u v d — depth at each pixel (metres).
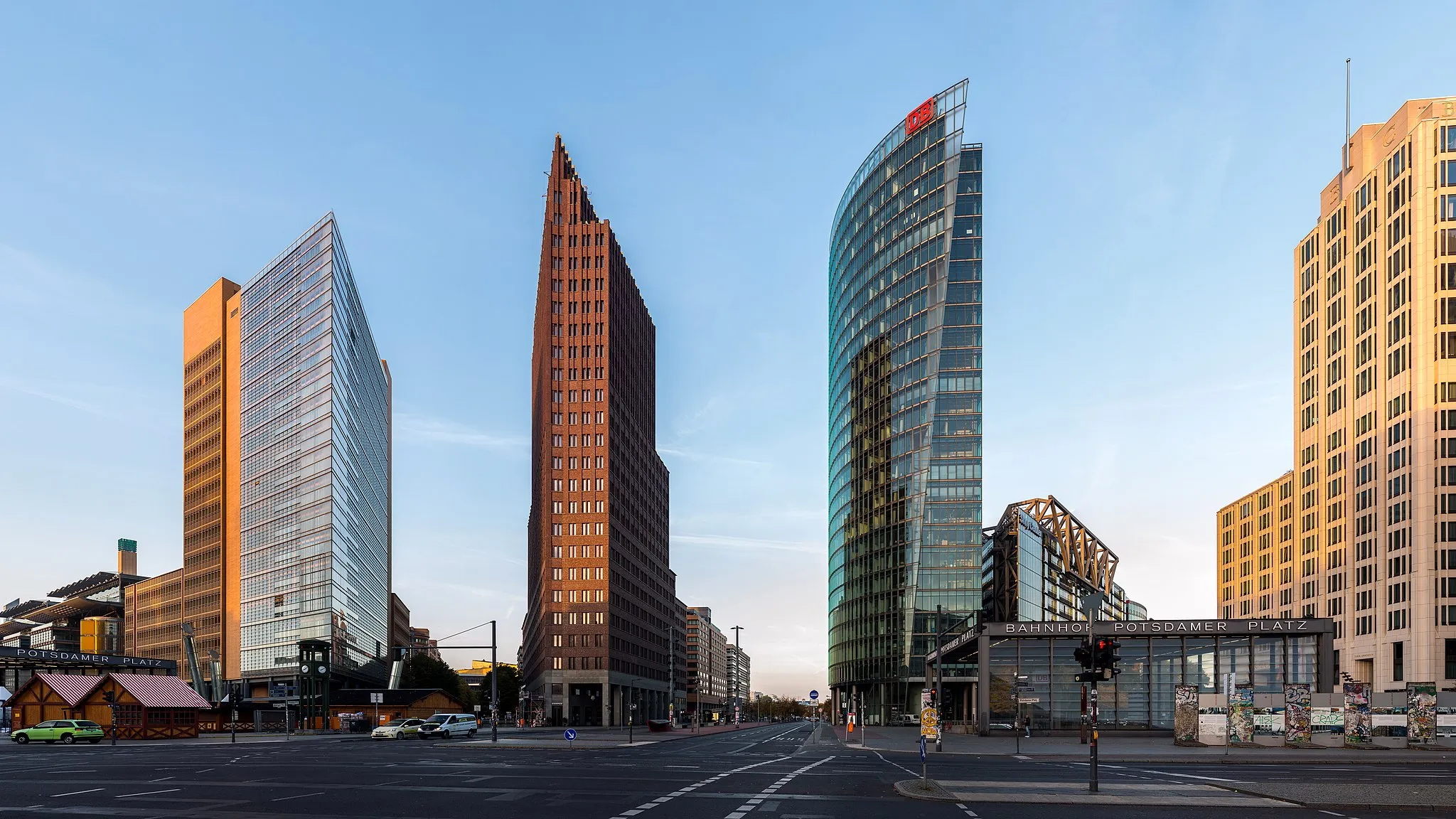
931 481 150.12
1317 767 43.00
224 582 170.12
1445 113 128.12
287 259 155.62
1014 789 31.17
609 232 166.38
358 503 167.88
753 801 28.27
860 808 26.53
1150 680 77.50
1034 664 78.81
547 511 159.25
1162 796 29.11
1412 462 124.62
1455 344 123.19
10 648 100.62
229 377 175.38
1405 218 128.75
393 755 54.16
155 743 74.44
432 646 85.75
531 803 27.69
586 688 158.25
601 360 163.00
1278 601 177.00
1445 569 120.00
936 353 153.50
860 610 165.88
